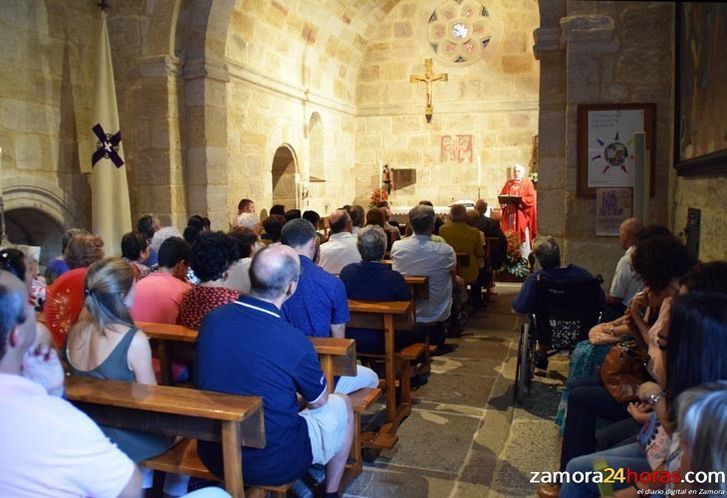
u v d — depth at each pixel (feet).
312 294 10.27
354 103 40.24
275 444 7.31
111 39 22.17
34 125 19.75
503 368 16.38
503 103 37.96
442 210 37.04
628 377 8.55
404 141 39.86
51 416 4.90
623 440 8.67
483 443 11.67
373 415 13.11
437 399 14.06
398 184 40.11
